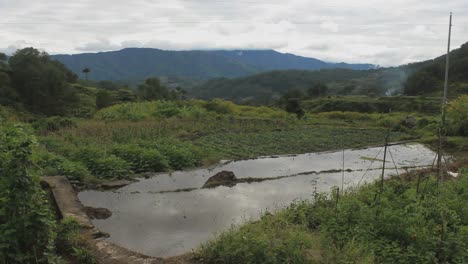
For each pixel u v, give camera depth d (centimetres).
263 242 589
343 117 3741
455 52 8700
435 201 798
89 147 1369
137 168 1307
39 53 5641
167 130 2102
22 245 556
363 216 708
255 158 1636
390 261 588
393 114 4041
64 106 5278
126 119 2548
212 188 1170
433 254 581
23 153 551
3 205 549
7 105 4509
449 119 2255
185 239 784
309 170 1458
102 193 1091
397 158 1733
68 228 673
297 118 3338
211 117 2922
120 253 656
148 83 6309
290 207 876
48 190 960
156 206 995
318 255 595
